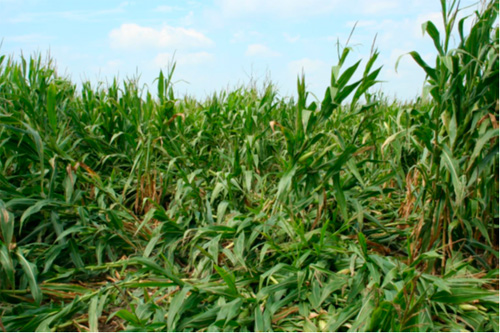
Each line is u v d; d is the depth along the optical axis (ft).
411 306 6.28
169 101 12.14
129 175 12.07
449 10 7.41
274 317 6.86
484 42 7.48
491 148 7.68
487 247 8.11
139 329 6.45
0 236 8.06
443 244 7.93
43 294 7.74
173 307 6.59
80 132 13.42
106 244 9.21
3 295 7.34
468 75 7.52
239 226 8.46
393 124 13.28
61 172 10.67
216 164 13.71
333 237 8.39
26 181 10.53
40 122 11.43
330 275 7.50
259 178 10.57
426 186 7.94
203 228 8.60
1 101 12.75
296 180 8.70
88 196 10.92
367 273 7.23
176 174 11.85
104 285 8.27
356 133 8.94
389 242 9.34
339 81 7.91
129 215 10.30
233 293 7.08
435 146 7.77
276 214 8.98
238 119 15.47
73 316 7.15
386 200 11.62
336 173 8.32
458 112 7.68
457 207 7.54
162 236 9.39
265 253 8.22
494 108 7.66
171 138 12.57
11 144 9.59
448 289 6.40
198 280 7.88
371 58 7.66
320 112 8.21
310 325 6.48
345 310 6.56
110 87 15.15
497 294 6.66
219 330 6.42
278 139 13.78
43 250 9.00
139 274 8.22
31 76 14.03
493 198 8.50
